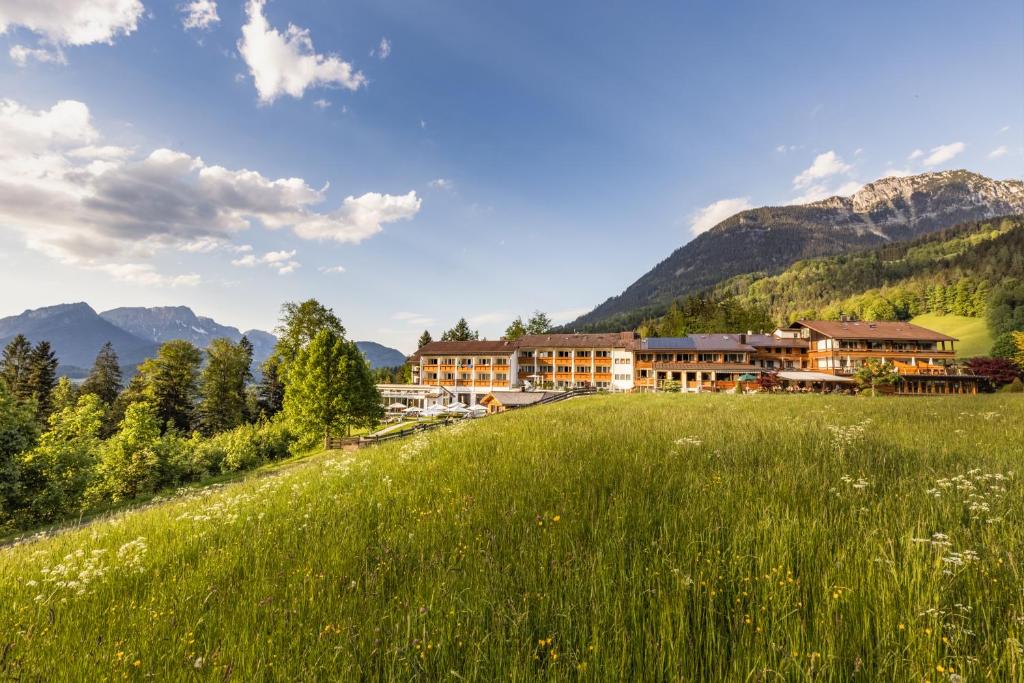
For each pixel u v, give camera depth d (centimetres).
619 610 331
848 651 297
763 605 340
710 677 285
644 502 600
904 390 5088
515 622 327
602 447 1077
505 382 7888
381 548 497
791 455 933
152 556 579
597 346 7731
